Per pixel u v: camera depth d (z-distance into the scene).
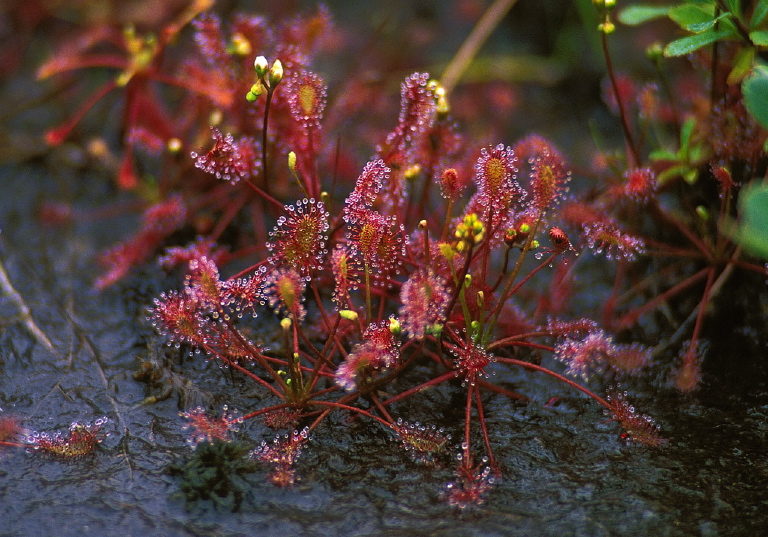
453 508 0.66
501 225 0.68
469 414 0.67
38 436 0.67
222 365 0.69
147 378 0.69
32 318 0.71
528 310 0.71
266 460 0.67
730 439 0.67
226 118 0.73
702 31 0.69
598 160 0.73
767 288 0.71
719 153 0.70
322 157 0.72
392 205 0.70
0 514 0.65
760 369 0.69
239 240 0.73
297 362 0.67
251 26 0.72
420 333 0.66
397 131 0.69
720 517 0.65
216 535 0.65
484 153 0.67
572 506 0.66
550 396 0.69
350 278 0.70
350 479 0.66
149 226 0.72
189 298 0.68
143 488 0.66
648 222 0.73
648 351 0.69
